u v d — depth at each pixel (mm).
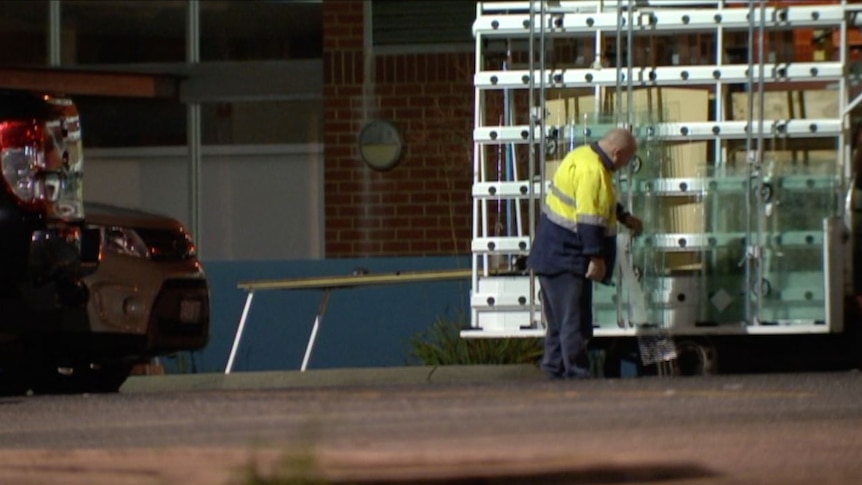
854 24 46281
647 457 28078
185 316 44938
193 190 66062
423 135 62719
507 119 46469
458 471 26750
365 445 29594
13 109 39688
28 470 27719
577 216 43250
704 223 45125
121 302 43344
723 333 45000
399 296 61156
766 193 45000
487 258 46250
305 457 26656
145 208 66188
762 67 45031
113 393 43469
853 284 45625
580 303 43938
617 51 45438
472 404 36219
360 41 63375
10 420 35125
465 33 62906
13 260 39312
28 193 39375
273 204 65750
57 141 40219
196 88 65688
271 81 65312
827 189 44906
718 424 32094
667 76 45719
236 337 56156
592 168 43250
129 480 26484
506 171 46531
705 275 45062
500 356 53562
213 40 65875
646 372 46656
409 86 63031
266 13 65438
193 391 43594
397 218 62875
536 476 26438
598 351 48250
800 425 31906
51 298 40312
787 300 45000
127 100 66000
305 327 61812
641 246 45188
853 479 26188
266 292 62031
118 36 66188
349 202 63219
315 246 65438
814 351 46625
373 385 44312
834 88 45594
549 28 46031
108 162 66375
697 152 45500
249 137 65875
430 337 57000
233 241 65938
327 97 63469
